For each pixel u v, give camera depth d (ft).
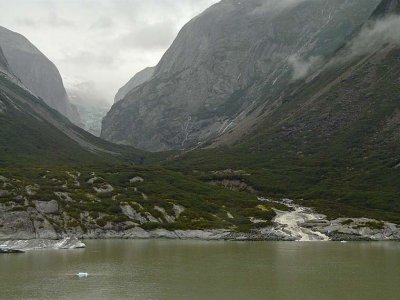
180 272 257.96
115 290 207.62
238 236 479.00
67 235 465.88
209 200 623.77
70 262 296.30
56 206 503.20
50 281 228.84
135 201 556.51
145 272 256.93
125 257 322.34
